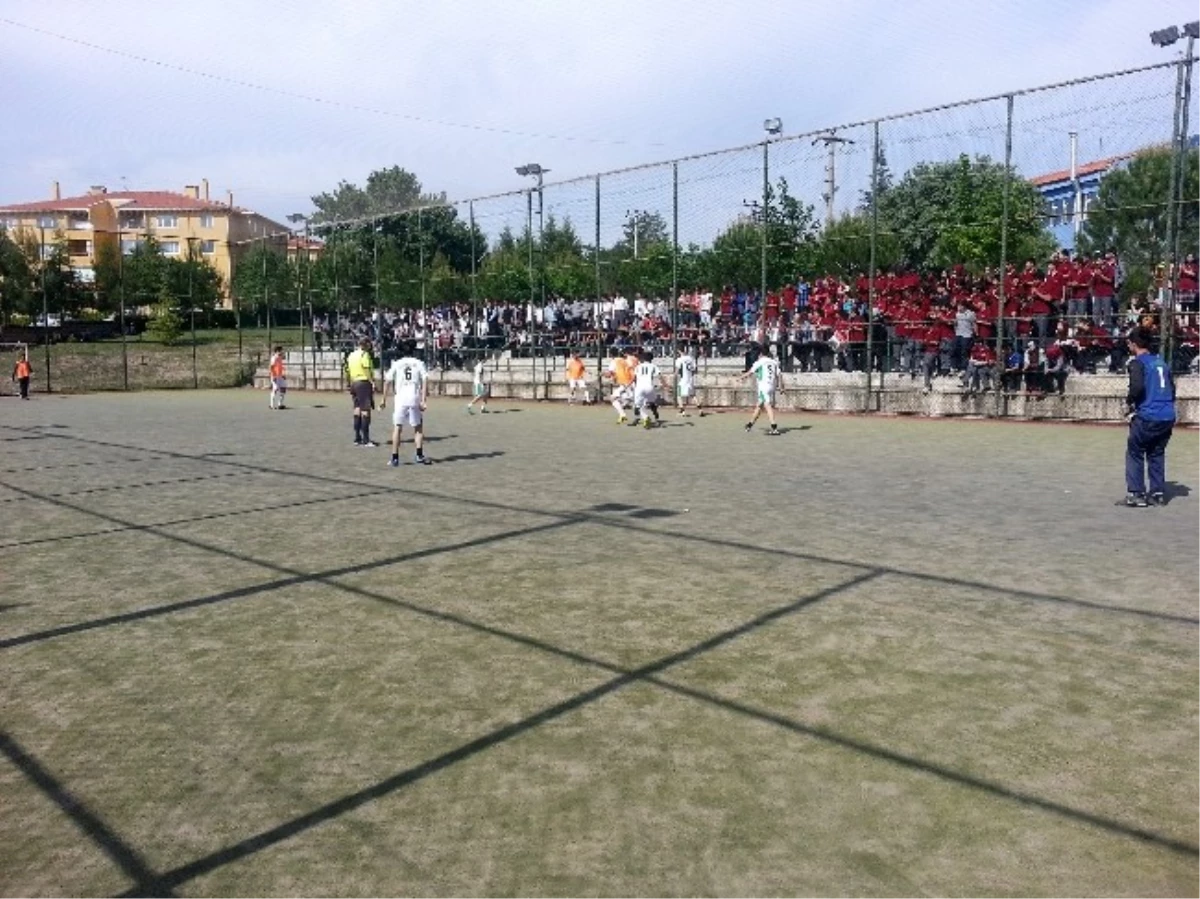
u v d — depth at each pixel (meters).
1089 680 5.12
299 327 41.09
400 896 3.25
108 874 3.45
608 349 28.36
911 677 5.21
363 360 19.00
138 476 14.54
